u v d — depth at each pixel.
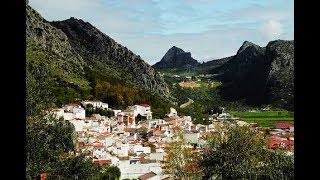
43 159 16.28
